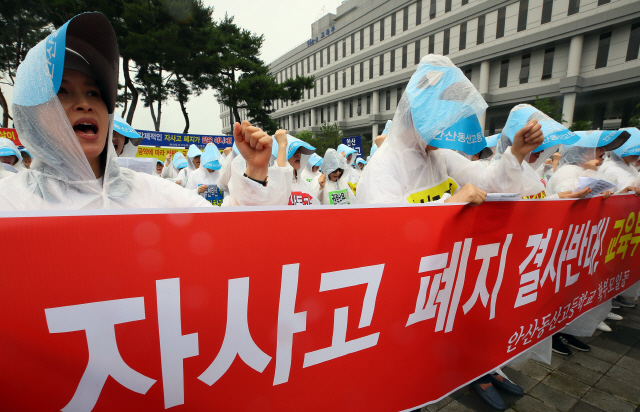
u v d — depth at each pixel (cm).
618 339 280
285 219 88
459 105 143
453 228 125
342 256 99
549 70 2289
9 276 65
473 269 136
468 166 193
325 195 440
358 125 3788
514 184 172
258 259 86
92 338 71
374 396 113
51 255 67
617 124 2628
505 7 2361
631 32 1962
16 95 86
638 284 294
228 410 86
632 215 244
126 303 73
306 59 4400
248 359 87
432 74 151
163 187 116
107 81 95
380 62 3341
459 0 2603
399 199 153
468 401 205
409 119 160
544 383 222
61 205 93
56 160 92
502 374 212
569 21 2100
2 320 65
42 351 68
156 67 1709
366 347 108
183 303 78
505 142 248
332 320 100
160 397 78
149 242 74
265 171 111
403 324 116
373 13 3319
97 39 88
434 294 124
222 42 1795
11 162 368
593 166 298
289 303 92
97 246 70
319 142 3156
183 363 80
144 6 1432
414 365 122
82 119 93
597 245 212
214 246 80
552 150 251
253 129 103
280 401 94
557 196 221
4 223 64
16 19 1354
